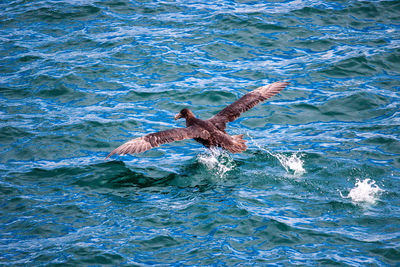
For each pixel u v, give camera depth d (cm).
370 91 1905
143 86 2009
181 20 2500
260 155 1561
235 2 2692
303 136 1675
